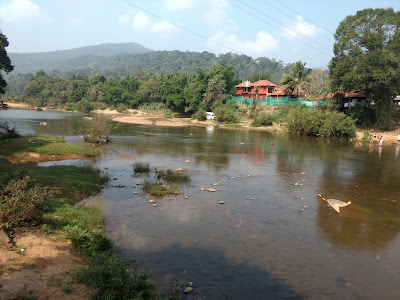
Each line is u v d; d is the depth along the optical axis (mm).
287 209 12789
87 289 5664
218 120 61594
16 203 8031
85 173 16828
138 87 99500
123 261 6547
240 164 22562
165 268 7543
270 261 8273
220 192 14906
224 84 68938
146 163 21031
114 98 94438
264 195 14727
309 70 62188
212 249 8781
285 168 21844
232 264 7980
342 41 43438
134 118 68125
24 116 66875
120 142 31688
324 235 10281
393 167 23328
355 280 7586
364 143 38750
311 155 28125
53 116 69625
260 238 9750
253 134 45500
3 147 21719
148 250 8484
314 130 44469
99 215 10438
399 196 15477
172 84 81250
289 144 35375
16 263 6113
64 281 5773
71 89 111375
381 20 41281
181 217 11250
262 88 69938
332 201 13891
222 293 6637
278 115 58312
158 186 14711
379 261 8664
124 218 10859
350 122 41781
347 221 11688
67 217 9641
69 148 23609
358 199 14695
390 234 10617
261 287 7000
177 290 6121
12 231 7523
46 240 7613
